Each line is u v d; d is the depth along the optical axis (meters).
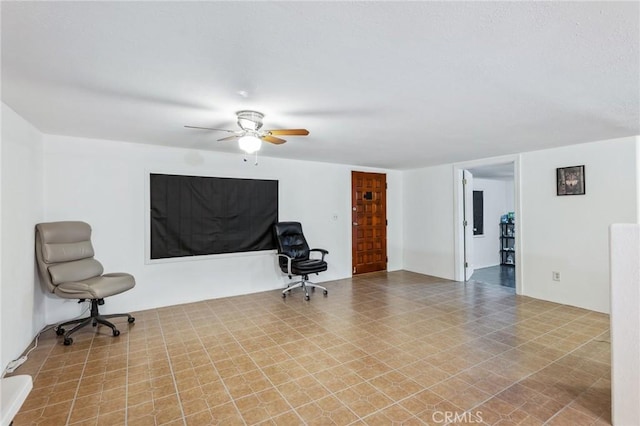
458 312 3.80
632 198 3.47
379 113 2.67
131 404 2.02
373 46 1.59
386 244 6.29
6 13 1.30
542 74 1.91
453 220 5.52
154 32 1.46
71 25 1.40
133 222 3.91
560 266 4.09
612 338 1.78
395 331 3.21
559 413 1.89
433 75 1.94
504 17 1.33
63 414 1.92
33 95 2.26
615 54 1.65
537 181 4.30
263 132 2.76
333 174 5.61
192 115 2.73
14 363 2.51
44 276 3.06
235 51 1.64
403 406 1.98
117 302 3.83
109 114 2.71
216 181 4.47
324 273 5.52
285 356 2.68
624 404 1.74
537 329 3.22
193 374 2.39
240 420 1.86
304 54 1.67
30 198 3.02
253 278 4.78
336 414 1.91
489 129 3.18
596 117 2.76
